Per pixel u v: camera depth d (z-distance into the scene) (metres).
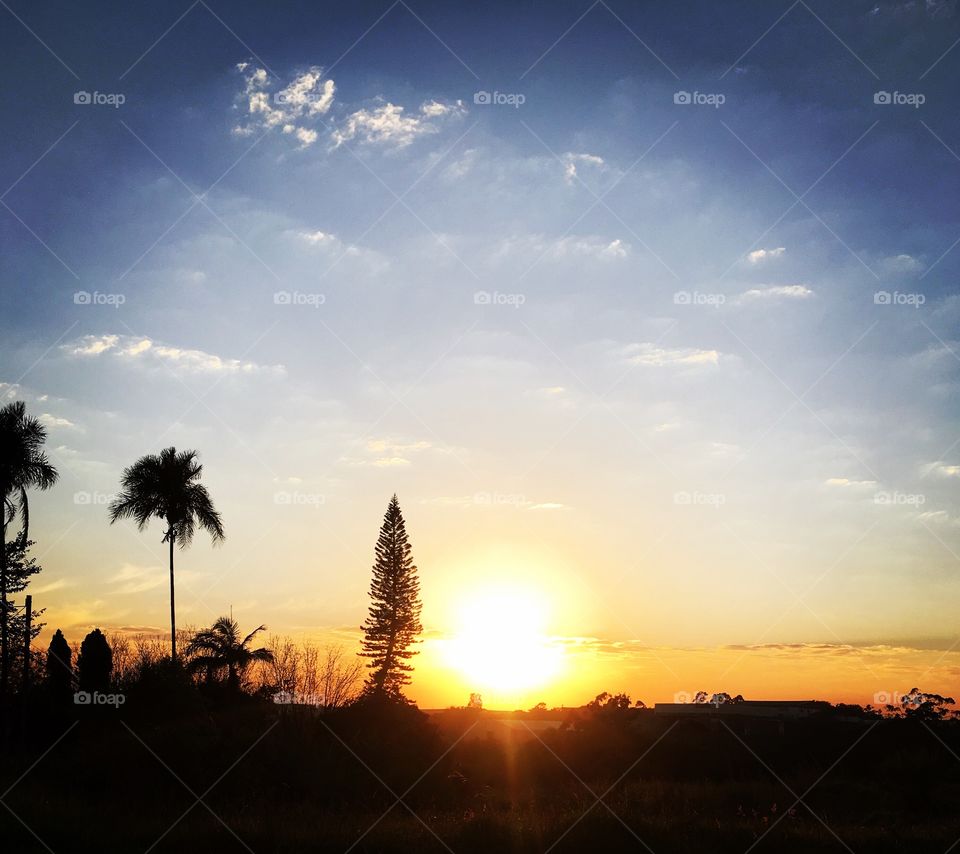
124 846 23.83
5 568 48.44
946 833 25.73
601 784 39.00
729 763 48.03
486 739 50.97
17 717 49.41
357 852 23.41
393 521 83.06
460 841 24.19
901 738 48.19
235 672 55.12
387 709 42.06
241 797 32.34
